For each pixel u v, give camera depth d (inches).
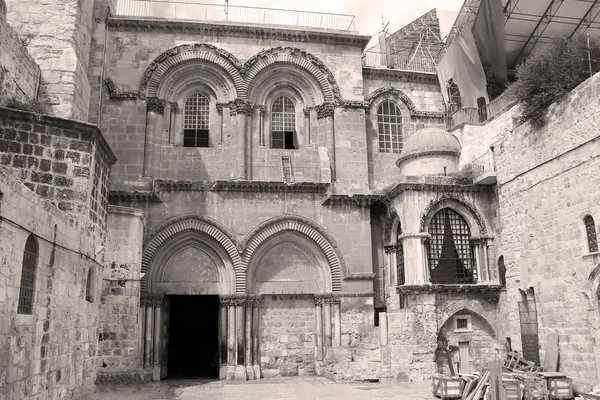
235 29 1269.7
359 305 1185.4
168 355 1288.1
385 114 1363.2
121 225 951.6
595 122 815.7
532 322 970.1
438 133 1250.0
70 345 644.7
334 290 1187.9
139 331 1093.8
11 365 478.6
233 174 1227.9
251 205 1193.4
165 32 1252.5
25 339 512.4
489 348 1139.9
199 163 1232.8
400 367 1051.9
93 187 722.8
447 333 1130.7
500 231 1139.9
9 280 476.4
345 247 1207.6
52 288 585.0
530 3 1341.0
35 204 535.8
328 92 1286.9
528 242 981.8
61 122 685.3
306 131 1290.6
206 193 1182.3
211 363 1429.6
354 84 1306.6
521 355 982.4
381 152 1334.9
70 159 687.7
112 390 856.9
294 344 1188.5
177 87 1264.8
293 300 1208.2
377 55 1492.4
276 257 1214.3
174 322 1450.5
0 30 737.0
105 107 1198.9
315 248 1214.3
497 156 1093.1
